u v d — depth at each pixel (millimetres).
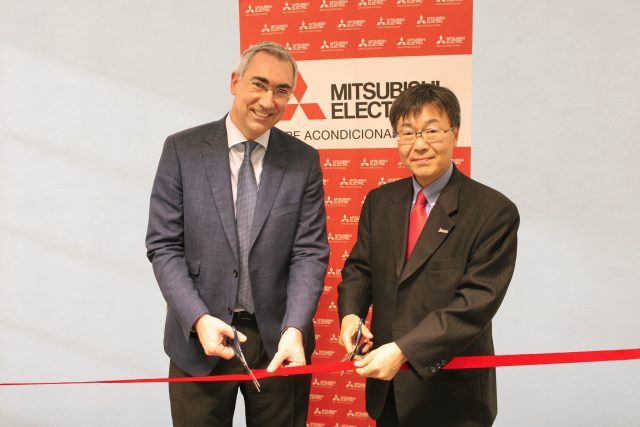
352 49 2439
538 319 2709
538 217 2635
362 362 1422
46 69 2777
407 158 1511
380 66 2436
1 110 2822
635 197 2564
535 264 2672
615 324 2664
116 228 2859
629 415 2715
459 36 2377
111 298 2910
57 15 2734
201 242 1653
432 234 1498
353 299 1685
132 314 2914
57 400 3004
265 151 1708
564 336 2703
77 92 2781
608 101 2520
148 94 2750
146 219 2836
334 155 2518
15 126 2830
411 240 1579
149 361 2938
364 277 1741
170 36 2699
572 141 2564
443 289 1479
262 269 1666
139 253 2865
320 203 1782
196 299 1596
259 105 1566
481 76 2568
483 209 1479
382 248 1617
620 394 2711
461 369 1531
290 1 2441
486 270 1442
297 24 2453
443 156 1485
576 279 2658
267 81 1546
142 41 2717
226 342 1635
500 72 2555
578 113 2543
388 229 1612
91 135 2809
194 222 1651
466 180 1562
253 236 1642
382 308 1603
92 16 2721
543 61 2525
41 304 2943
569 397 2746
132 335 2926
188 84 2723
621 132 2531
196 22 2678
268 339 1700
